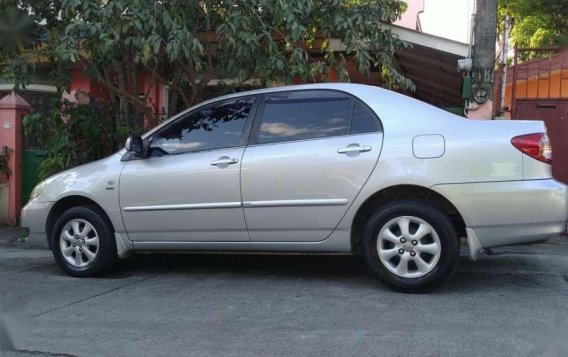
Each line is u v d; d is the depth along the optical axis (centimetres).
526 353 389
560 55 861
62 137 891
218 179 559
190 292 558
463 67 780
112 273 645
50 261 729
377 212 523
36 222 644
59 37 658
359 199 520
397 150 512
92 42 667
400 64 1163
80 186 617
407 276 518
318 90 558
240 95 587
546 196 484
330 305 502
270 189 542
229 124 579
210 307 506
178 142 594
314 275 616
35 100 1138
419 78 1327
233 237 565
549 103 844
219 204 560
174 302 524
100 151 920
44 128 923
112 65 819
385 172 512
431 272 510
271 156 544
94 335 442
